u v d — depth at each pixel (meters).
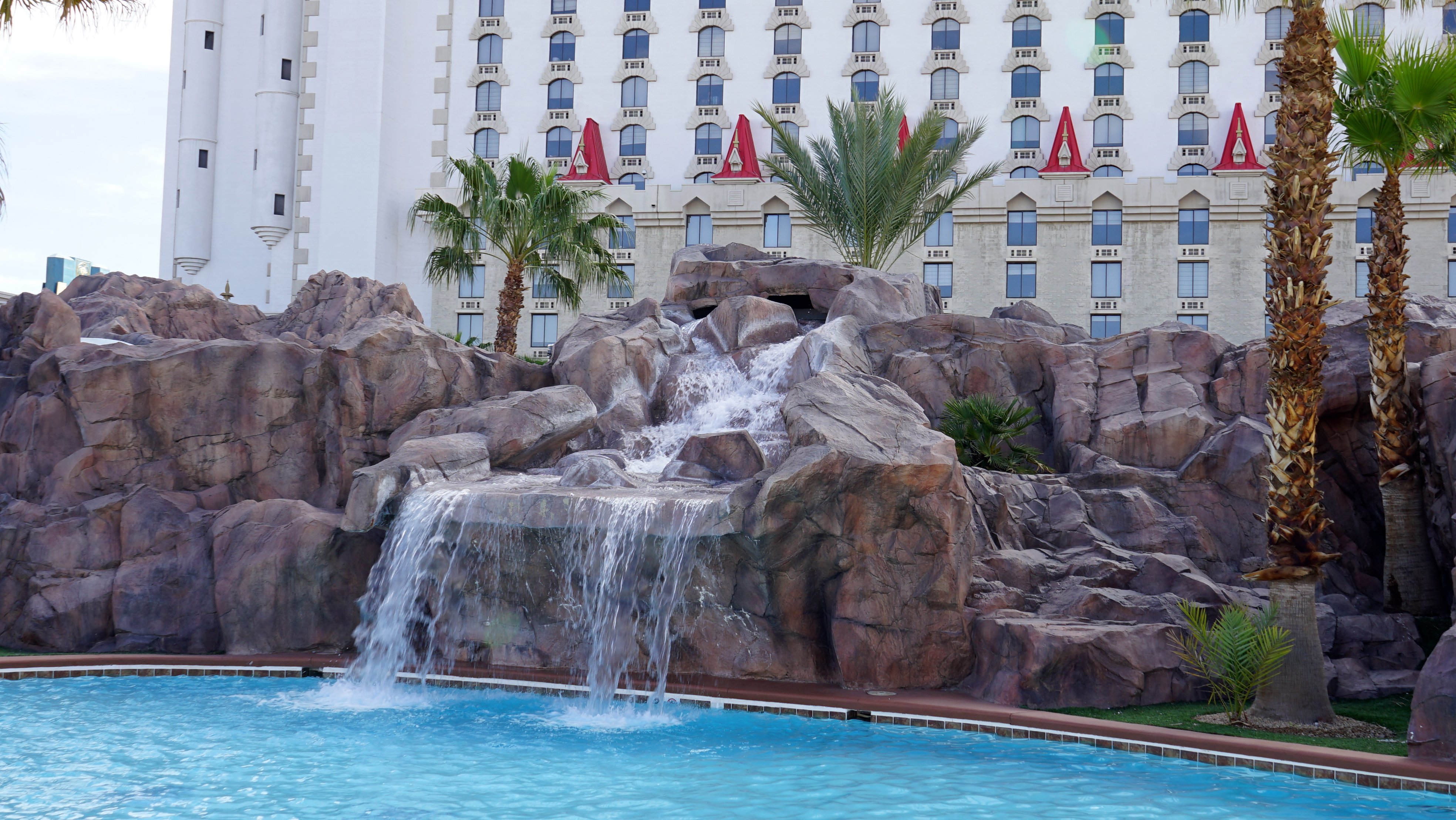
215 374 18.77
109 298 28.73
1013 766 11.00
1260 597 15.59
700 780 10.41
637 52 52.69
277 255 55.44
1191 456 18.86
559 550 15.43
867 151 33.31
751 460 17.67
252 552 16.47
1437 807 9.65
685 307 27.94
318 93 54.16
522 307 31.47
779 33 51.81
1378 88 15.13
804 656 14.97
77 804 9.38
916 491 14.24
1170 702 13.59
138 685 14.48
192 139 56.03
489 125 53.06
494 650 15.82
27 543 16.67
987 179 47.78
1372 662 14.82
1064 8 49.59
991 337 22.28
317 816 9.20
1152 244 46.47
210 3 56.78
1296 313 12.73
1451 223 43.94
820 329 22.62
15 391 19.42
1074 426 20.34
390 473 16.28
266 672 15.34
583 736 12.29
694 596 15.05
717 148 51.62
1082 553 16.61
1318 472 17.47
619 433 21.09
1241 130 46.22
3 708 12.91
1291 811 9.48
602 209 49.56
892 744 11.98
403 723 12.80
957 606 14.49
